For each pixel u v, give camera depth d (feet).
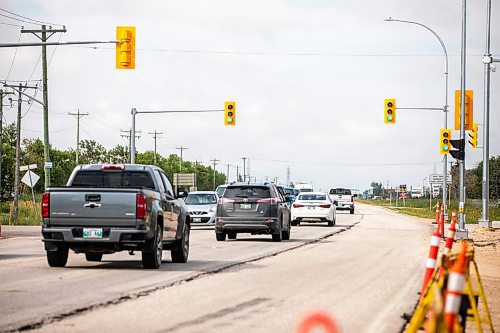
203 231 156.76
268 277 67.10
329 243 117.29
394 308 50.08
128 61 120.37
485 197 161.79
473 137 186.39
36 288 56.90
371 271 74.54
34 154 409.69
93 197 69.92
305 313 46.83
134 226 69.92
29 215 245.86
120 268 73.46
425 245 114.52
